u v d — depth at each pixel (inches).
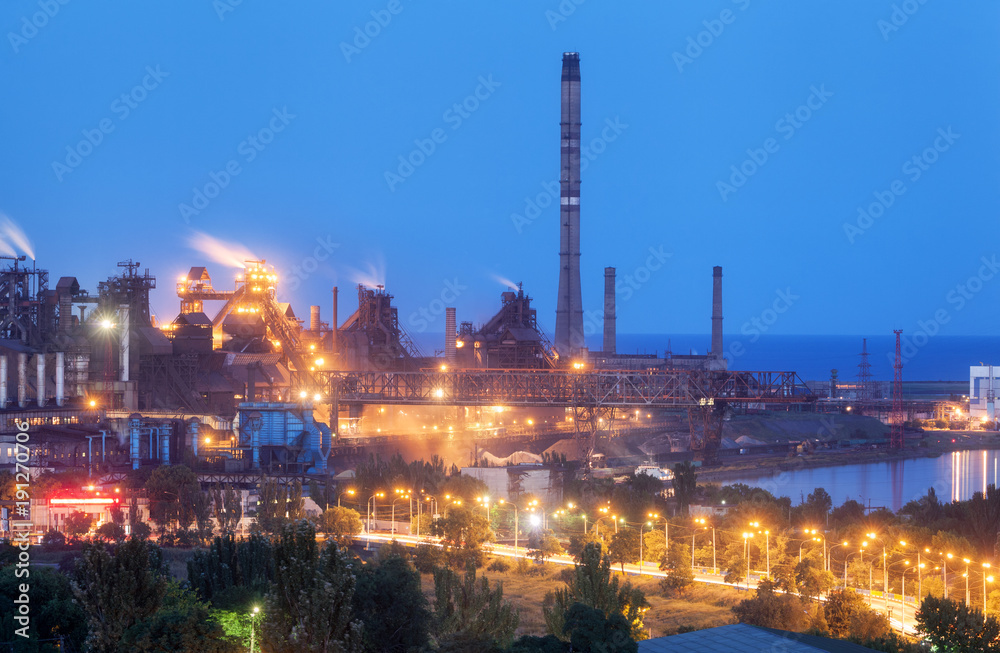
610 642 3602.4
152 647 3235.7
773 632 3789.4
